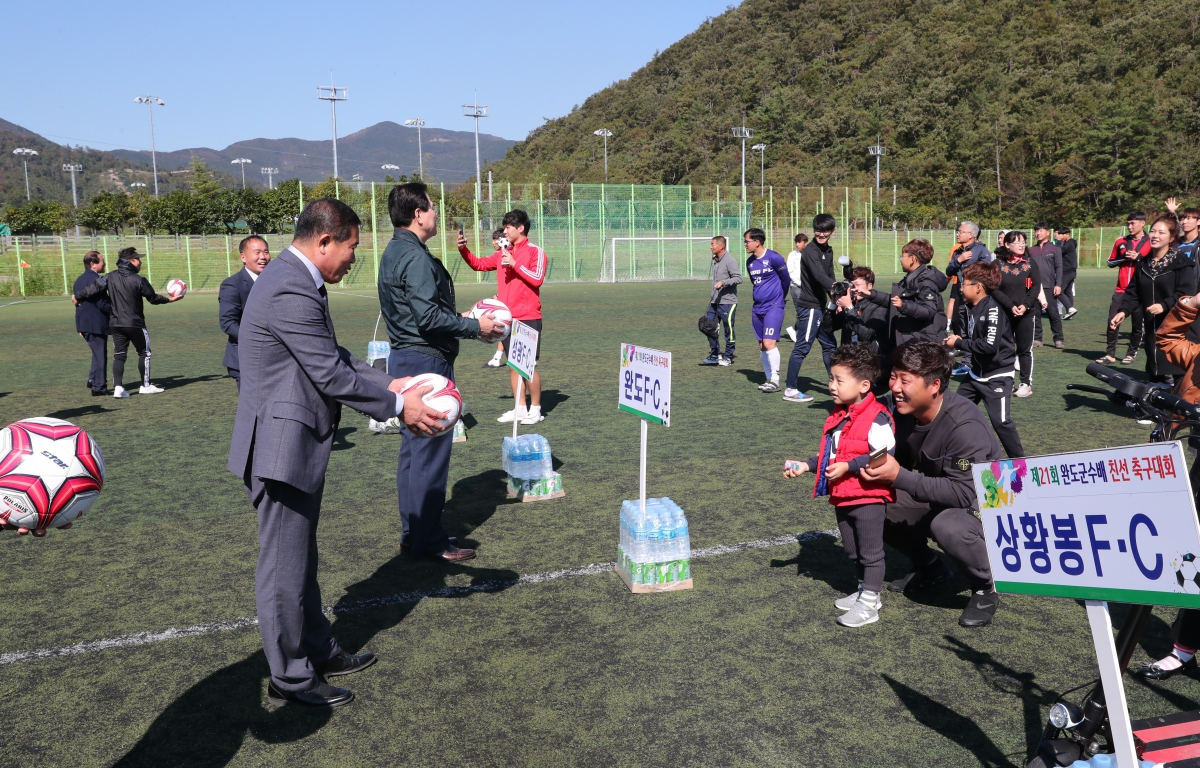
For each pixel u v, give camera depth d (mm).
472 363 12594
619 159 131625
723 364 11945
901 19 145875
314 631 3391
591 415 8656
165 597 4262
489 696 3262
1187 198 66875
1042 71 104312
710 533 5094
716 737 2959
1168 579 1825
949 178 85000
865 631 3811
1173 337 3434
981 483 2314
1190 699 3193
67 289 35062
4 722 3139
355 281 35969
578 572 4516
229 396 10164
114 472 6691
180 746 2963
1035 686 3305
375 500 5867
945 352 3703
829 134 114188
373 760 2854
